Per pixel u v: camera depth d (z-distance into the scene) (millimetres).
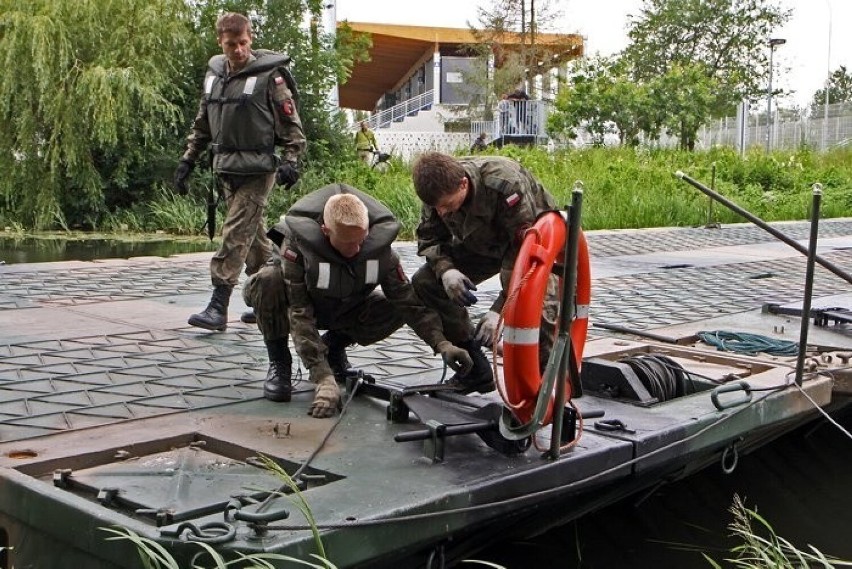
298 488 3043
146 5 16781
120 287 7664
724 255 10977
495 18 38375
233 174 5656
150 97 16031
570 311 3232
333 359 4301
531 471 3207
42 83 15383
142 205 17109
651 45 40375
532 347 3209
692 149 25969
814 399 4516
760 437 4785
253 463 3287
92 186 16406
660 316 6578
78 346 5246
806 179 22328
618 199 16688
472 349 3988
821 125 33812
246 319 5953
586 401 4164
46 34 15492
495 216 3576
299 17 18547
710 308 6953
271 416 3863
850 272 9359
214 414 3893
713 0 39938
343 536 2672
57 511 2836
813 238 4180
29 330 5691
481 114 38219
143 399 4121
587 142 25891
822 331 6047
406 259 9922
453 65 42906
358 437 3574
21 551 2992
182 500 2914
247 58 5672
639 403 4117
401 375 4719
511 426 3303
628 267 9688
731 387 4094
